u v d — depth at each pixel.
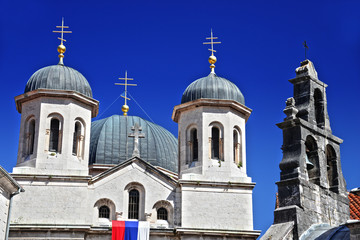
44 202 45.28
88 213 45.88
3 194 37.00
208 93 49.50
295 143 29.27
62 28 52.03
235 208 46.97
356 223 23.25
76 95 47.97
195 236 45.66
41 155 46.53
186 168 48.47
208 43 53.16
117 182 47.09
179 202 47.12
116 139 58.88
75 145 48.03
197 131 48.88
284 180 28.44
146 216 46.50
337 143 31.39
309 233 27.36
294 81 31.67
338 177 30.55
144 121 62.34
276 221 27.88
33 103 48.09
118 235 45.06
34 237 44.03
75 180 46.16
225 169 47.88
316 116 31.56
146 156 58.62
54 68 49.22
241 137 49.66
